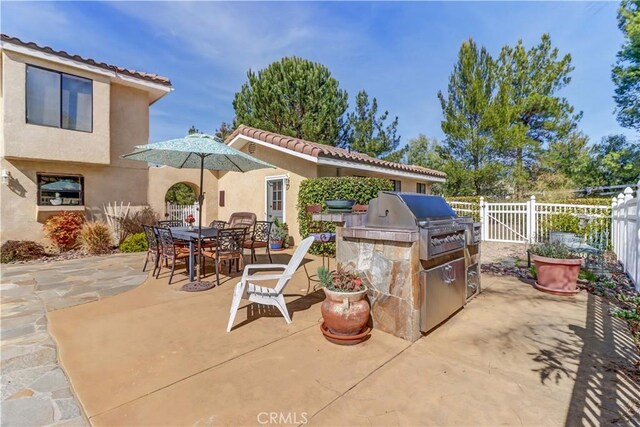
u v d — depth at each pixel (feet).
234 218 29.14
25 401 7.64
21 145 27.04
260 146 36.29
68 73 29.25
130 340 11.00
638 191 16.15
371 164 33.88
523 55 48.37
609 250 26.16
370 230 11.75
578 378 8.63
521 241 33.96
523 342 10.82
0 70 28.07
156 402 7.62
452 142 53.78
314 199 28.53
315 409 7.41
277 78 50.29
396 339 11.06
